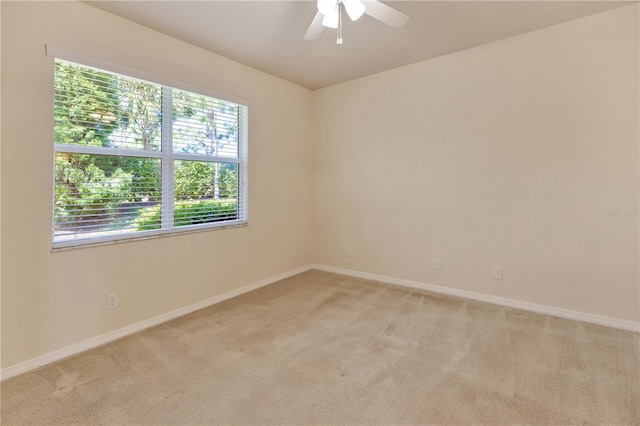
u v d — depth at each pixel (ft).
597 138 8.40
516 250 9.74
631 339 7.68
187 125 9.77
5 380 6.27
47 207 6.94
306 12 7.85
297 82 13.19
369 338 7.93
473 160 10.34
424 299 10.60
